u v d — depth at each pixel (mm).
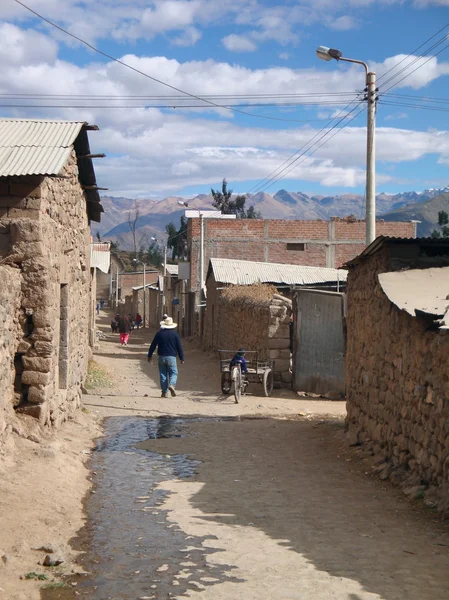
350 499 7398
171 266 61312
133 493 7680
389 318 9086
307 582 4898
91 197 15766
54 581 4941
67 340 11555
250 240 43562
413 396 7992
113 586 4883
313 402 16203
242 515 6773
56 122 11430
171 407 14727
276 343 17891
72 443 10008
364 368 10375
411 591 4719
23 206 9359
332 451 10180
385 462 8867
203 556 5512
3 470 7414
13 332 8945
